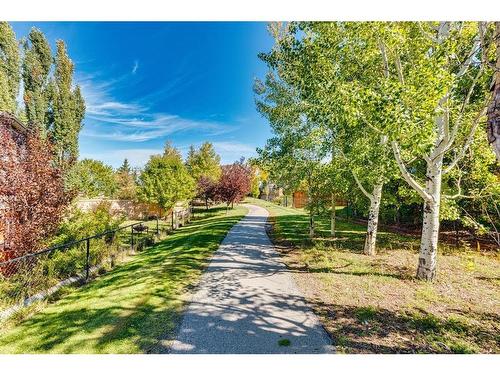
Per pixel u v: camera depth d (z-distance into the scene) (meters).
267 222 22.73
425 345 4.46
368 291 6.85
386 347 4.40
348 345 4.44
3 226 8.67
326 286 7.20
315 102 9.50
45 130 27.50
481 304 6.17
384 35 7.00
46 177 9.67
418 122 5.81
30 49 27.41
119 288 7.39
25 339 4.88
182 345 4.46
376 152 8.99
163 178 27.28
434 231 7.69
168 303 6.10
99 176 46.81
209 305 5.98
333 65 9.20
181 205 31.84
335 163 11.81
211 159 40.66
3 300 6.26
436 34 8.25
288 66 10.80
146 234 17.00
